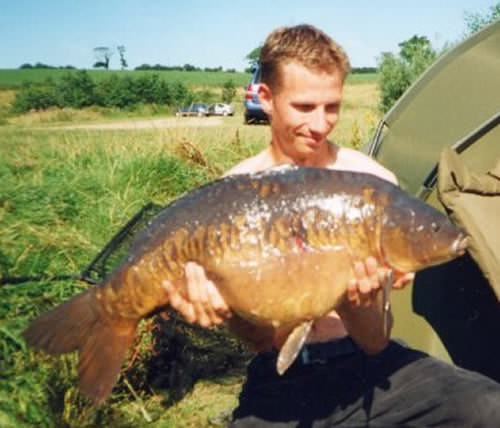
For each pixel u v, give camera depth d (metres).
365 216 1.92
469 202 3.04
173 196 6.73
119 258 3.69
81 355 2.09
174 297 1.98
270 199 1.93
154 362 4.00
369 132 9.42
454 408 2.21
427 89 4.43
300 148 2.26
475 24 16.52
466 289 3.47
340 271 1.93
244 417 2.41
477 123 3.93
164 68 94.69
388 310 2.10
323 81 2.15
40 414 3.09
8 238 4.46
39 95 43.75
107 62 98.75
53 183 5.98
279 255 1.90
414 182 4.05
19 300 3.60
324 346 2.32
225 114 25.12
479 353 3.49
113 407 3.60
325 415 2.33
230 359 4.22
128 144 8.36
